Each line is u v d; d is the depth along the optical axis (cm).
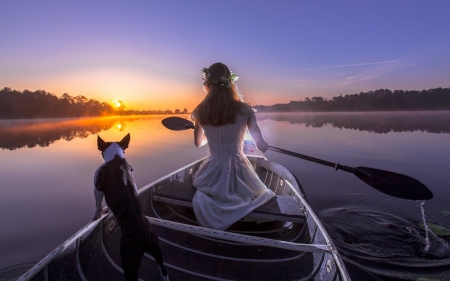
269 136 1439
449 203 446
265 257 206
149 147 1089
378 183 253
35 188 539
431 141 1223
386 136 1455
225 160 225
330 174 642
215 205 203
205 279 184
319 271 177
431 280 255
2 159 872
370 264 283
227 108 217
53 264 139
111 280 171
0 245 309
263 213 205
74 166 757
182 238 223
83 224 371
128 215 151
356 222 381
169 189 238
